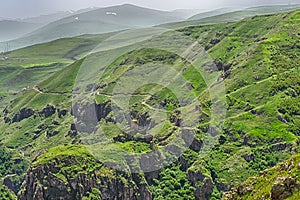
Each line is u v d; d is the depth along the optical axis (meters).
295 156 87.19
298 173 76.44
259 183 91.44
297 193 73.12
